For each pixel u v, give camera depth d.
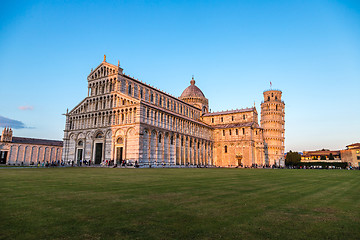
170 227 10.67
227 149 113.62
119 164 76.56
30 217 11.87
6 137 102.12
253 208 14.36
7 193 18.30
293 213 13.42
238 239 9.43
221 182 28.28
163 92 104.00
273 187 24.38
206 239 9.38
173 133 88.31
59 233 9.80
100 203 15.02
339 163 112.75
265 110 144.38
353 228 10.98
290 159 141.75
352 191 22.39
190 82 140.75
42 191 19.41
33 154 111.44
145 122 76.00
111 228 10.44
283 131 144.75
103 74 89.81
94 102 90.00
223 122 123.88
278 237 9.73
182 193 19.12
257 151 112.88
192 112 124.12
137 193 18.86
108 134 81.69
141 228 10.49
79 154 89.12
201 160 105.81
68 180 28.22
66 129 94.31
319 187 25.30
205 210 13.63
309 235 10.03
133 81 89.75
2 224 10.82
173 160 86.69
